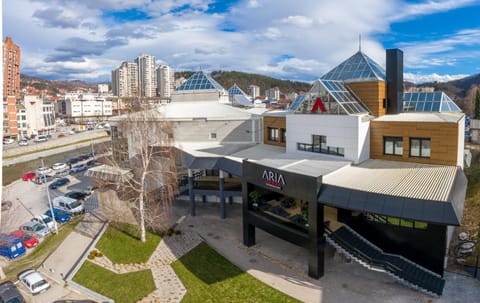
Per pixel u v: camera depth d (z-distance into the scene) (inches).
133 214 1413.6
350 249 948.0
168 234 1268.5
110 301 904.9
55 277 1061.8
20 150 3533.5
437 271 912.3
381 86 1312.7
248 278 974.4
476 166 1872.5
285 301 860.0
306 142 1285.7
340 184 907.4
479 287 871.7
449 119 1122.0
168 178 1262.3
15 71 6131.9
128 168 1343.5
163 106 1971.0
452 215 718.5
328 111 1234.0
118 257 1131.3
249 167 1125.7
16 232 1445.6
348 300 850.1
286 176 987.9
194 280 981.8
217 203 1631.4
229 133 1732.3
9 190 2249.0
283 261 1067.3
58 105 7017.7
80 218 1572.3
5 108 4325.8
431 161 1082.7
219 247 1173.1
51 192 2172.7
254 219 1125.1
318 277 952.3
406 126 1114.7
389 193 812.6
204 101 2066.9
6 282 981.2
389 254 970.7
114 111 7411.4
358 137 1119.6
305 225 1013.8
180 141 1774.1
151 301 892.0
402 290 884.0
